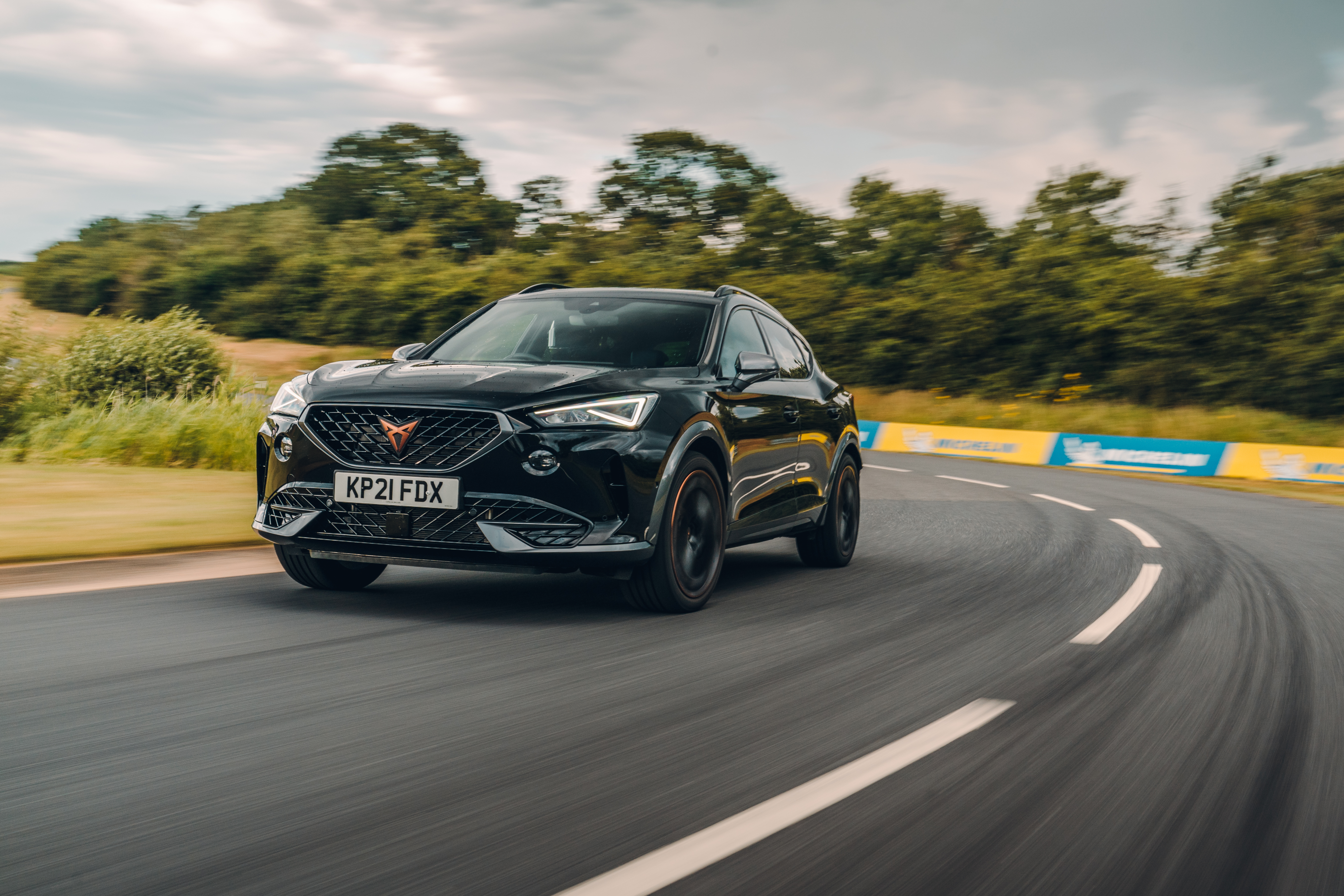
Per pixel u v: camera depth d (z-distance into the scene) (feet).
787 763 10.43
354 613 17.24
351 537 16.67
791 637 16.35
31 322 61.05
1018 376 119.34
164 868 7.64
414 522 16.39
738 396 19.67
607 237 208.74
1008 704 12.85
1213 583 23.08
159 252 243.19
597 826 8.64
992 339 120.47
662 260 194.29
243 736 10.77
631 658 14.64
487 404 16.26
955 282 129.39
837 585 21.71
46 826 8.38
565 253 202.49
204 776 9.59
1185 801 9.70
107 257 244.83
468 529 16.24
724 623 17.30
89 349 59.72
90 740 10.54
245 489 36.17
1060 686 13.82
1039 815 9.25
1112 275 116.57
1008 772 10.39
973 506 40.29
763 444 20.42
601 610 18.17
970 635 16.92
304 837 8.27
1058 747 11.22
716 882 7.67
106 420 50.19
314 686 12.73
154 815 8.66
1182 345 107.14
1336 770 10.72
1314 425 92.63
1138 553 27.71
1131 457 70.33
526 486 16.16
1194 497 47.93
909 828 8.84
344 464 16.63
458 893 7.35
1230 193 123.44
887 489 47.65
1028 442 75.61
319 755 10.26
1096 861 8.30
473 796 9.26
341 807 8.91
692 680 13.58
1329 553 29.35
